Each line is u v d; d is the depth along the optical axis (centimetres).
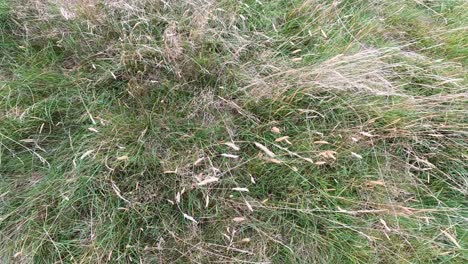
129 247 171
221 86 192
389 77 197
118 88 196
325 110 189
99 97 191
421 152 194
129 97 193
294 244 177
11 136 184
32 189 178
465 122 195
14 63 200
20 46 198
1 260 169
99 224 173
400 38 216
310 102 189
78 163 179
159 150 184
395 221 179
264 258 172
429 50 213
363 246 176
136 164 182
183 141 185
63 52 201
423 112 189
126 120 186
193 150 182
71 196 174
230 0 204
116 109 191
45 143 188
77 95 191
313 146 183
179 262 171
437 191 192
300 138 186
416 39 215
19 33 205
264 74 195
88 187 177
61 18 199
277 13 210
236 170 182
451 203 189
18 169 183
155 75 194
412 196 188
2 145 184
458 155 193
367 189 182
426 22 220
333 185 184
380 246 177
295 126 188
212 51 198
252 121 187
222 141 183
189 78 196
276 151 185
